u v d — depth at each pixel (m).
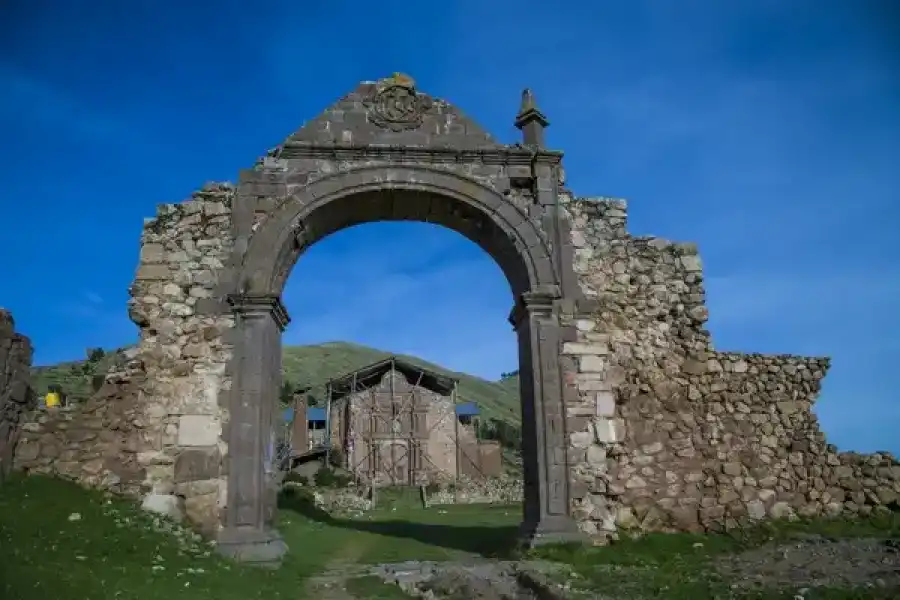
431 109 14.70
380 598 9.73
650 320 14.15
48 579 7.38
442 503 41.72
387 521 24.41
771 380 14.21
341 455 55.31
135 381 12.67
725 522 13.08
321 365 121.38
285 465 51.78
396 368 58.66
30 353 12.65
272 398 13.23
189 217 13.62
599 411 13.30
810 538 12.36
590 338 13.71
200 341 12.88
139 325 13.09
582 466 12.96
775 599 7.93
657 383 13.75
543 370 13.34
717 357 14.18
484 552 13.77
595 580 9.73
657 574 10.07
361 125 14.39
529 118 14.96
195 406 12.52
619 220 14.64
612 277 14.23
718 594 8.47
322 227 14.50
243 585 9.67
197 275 13.25
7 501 10.77
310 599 9.68
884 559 10.28
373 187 13.96
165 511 11.94
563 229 14.27
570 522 12.57
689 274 14.60
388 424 56.38
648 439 13.35
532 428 13.27
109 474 12.16
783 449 13.82
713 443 13.58
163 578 9.03
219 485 12.13
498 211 14.20
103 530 10.45
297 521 19.94
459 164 14.40
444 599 9.63
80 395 14.51
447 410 57.84
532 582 9.70
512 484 50.12
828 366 14.50
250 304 13.05
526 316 13.89
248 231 13.50
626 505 12.91
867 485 13.77
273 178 13.84
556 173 14.62
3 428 11.62
